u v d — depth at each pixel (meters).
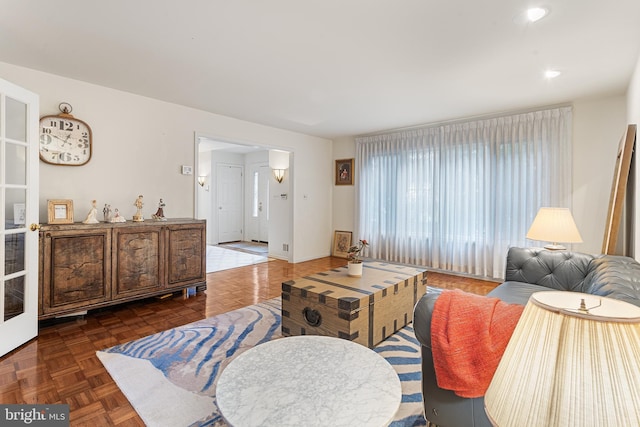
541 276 2.84
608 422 0.54
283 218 6.11
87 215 3.35
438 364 1.32
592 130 3.81
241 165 8.84
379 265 3.39
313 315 2.39
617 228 2.87
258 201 8.54
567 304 0.76
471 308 1.32
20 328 2.46
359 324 2.26
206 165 8.23
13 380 2.01
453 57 2.68
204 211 8.33
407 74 3.05
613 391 0.55
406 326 2.85
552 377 0.60
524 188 4.22
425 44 2.46
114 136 3.57
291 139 5.70
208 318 3.08
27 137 2.53
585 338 0.58
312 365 1.39
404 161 5.39
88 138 3.37
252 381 1.27
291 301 2.55
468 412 1.32
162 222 3.53
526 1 1.91
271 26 2.23
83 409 1.75
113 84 3.41
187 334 2.71
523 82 3.24
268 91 3.57
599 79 3.15
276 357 1.46
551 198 4.01
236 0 1.94
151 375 2.08
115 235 3.14
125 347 2.46
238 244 8.22
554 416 0.58
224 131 4.64
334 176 6.52
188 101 3.97
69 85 3.24
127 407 1.77
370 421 1.04
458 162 4.79
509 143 4.33
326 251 6.46
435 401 1.41
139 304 3.49
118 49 2.60
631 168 2.91
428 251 5.14
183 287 3.69
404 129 5.38
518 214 4.24
